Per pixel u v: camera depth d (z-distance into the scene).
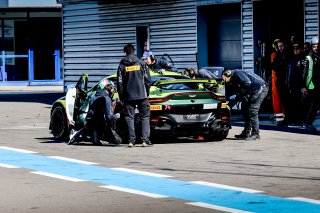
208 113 29.30
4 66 86.75
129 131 28.50
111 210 16.41
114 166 23.34
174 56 49.75
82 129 29.55
